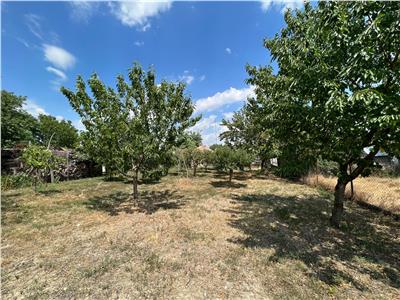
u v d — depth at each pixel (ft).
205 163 52.44
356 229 15.71
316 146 14.56
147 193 27.99
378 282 9.54
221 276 9.73
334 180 31.99
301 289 8.92
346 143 11.84
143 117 18.51
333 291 8.83
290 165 15.62
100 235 14.14
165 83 18.90
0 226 15.69
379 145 12.19
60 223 16.34
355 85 11.53
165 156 19.81
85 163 48.34
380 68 10.34
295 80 12.40
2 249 12.21
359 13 11.06
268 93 18.71
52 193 27.91
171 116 19.12
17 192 28.50
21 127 64.03
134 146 17.85
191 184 35.22
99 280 9.36
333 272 10.23
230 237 14.02
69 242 13.12
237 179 41.37
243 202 23.09
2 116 59.11
